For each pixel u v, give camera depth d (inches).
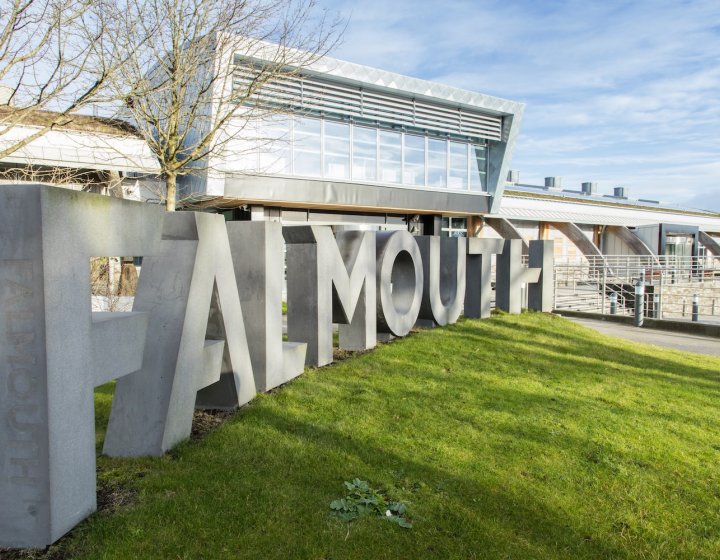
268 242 229.9
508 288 464.4
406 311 363.6
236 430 181.6
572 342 379.6
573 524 142.8
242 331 211.8
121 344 138.6
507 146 1000.2
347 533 127.4
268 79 343.0
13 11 211.2
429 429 198.2
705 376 320.2
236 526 125.7
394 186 872.9
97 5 257.8
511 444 190.2
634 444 199.2
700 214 2359.7
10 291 110.4
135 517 125.4
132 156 448.1
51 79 232.7
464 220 1104.8
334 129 812.0
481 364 299.9
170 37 307.7
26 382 111.3
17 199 109.0
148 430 162.6
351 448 175.0
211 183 638.5
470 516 140.4
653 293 773.3
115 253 133.2
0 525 114.3
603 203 1763.0
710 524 149.0
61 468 115.9
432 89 871.1
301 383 244.7
